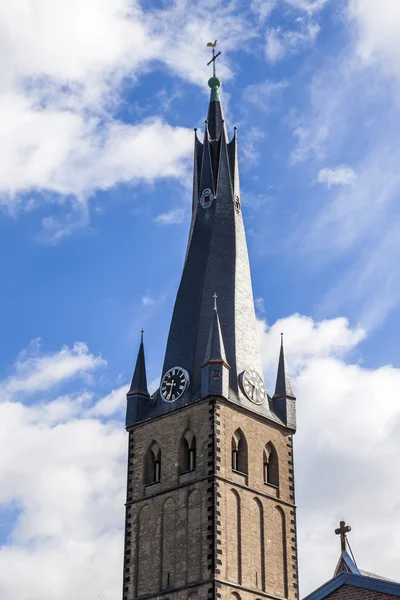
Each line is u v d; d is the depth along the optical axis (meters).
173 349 96.81
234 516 87.56
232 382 93.38
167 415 93.38
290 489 94.06
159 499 90.75
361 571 87.12
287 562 90.31
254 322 99.50
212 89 111.25
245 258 102.62
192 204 107.00
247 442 91.81
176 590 85.50
